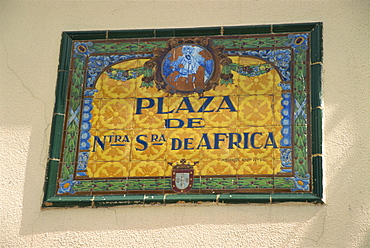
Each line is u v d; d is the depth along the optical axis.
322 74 5.86
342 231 5.33
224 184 5.60
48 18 6.39
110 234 5.50
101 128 5.90
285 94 5.86
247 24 6.16
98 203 5.61
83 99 6.02
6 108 6.02
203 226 5.46
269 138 5.72
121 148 5.81
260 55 6.04
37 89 6.09
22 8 6.46
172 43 6.17
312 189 5.50
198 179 5.64
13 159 5.83
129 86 6.05
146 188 5.64
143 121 5.89
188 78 6.02
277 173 5.59
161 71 6.08
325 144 5.63
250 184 5.58
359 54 5.91
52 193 5.68
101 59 6.17
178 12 6.29
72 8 6.42
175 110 5.90
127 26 6.28
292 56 5.99
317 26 6.05
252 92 5.90
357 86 5.80
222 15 6.23
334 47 5.96
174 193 5.60
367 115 5.69
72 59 6.17
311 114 5.74
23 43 6.29
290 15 6.16
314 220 5.39
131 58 6.16
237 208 5.49
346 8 6.12
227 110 5.85
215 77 6.00
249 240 5.38
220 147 5.73
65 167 5.78
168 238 5.45
